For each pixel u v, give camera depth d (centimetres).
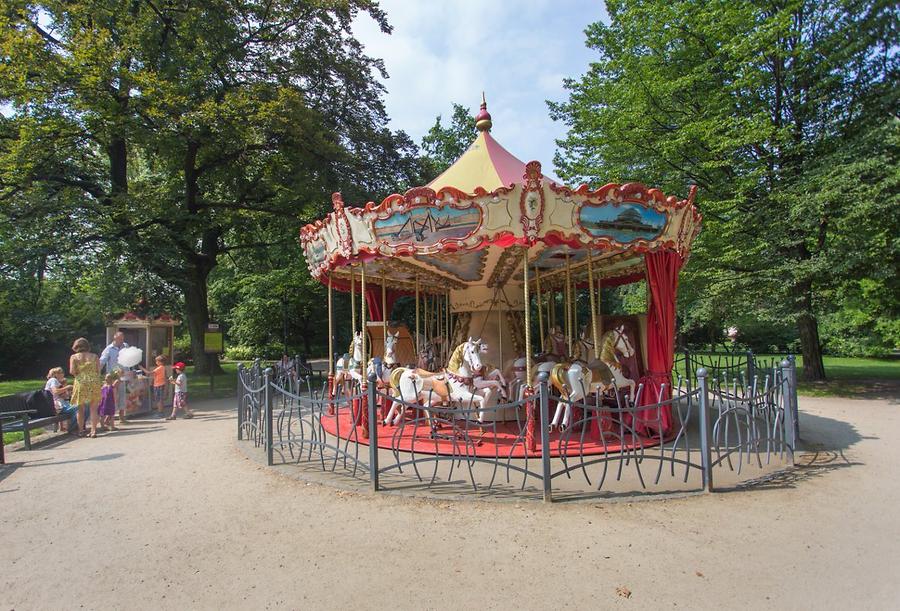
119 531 462
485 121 960
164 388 1255
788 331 2911
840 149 1318
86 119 1541
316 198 1822
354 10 2048
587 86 1895
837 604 321
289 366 1291
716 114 1517
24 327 2320
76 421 979
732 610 315
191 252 1891
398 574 367
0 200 1529
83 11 1555
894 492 529
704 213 1521
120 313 1398
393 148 2158
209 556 405
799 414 1052
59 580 372
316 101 2002
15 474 668
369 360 943
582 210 674
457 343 1026
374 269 994
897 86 1321
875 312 2012
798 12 1466
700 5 1557
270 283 2420
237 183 2027
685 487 535
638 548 399
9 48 1398
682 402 1144
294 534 443
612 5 1819
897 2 1291
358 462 573
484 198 655
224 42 1655
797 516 462
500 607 321
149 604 336
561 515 466
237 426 942
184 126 1544
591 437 760
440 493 526
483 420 870
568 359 819
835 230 1327
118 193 1648
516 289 1026
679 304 1722
